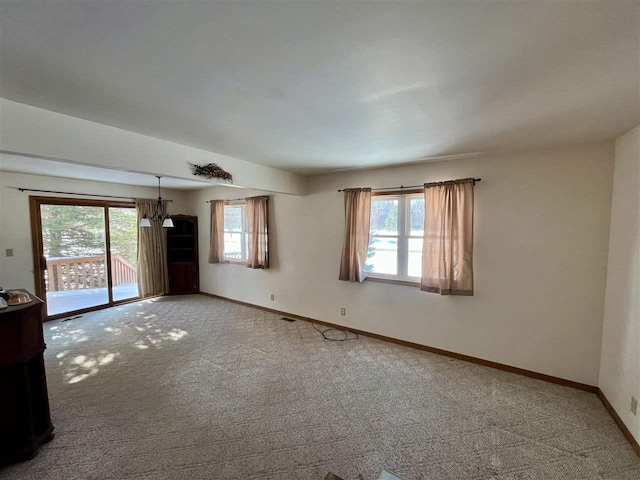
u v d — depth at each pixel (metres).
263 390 2.72
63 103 1.83
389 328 3.87
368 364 3.24
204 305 5.59
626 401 2.15
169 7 0.99
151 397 2.60
